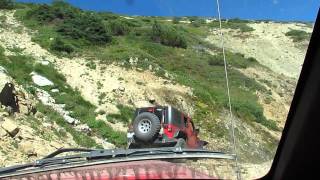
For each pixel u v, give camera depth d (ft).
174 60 153.28
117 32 163.63
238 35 255.91
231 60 179.93
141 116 47.34
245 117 106.22
